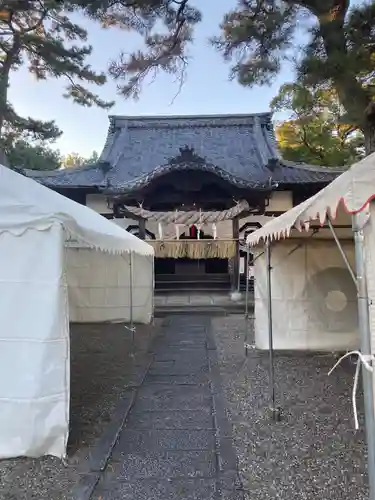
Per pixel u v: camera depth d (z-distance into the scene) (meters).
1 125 10.84
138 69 7.51
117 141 13.80
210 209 11.54
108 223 5.39
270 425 3.38
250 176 11.53
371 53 5.92
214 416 3.61
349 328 5.78
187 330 7.73
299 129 16.16
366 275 1.91
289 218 2.83
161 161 12.77
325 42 6.02
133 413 3.71
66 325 2.85
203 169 10.34
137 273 8.38
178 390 4.35
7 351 2.78
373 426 1.86
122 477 2.57
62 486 2.45
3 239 2.82
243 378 4.71
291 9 6.62
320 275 5.80
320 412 3.65
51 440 2.80
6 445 2.77
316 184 11.24
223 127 14.73
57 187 11.44
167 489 2.42
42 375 2.76
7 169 3.09
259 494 2.36
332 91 6.86
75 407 3.86
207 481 2.51
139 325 8.23
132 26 7.46
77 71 10.38
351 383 4.49
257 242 4.74
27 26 10.32
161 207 11.80
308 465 2.69
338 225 3.84
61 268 2.82
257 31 6.57
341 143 15.52
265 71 6.78
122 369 5.19
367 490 2.37
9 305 2.79
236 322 8.48
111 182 11.30
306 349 5.81
